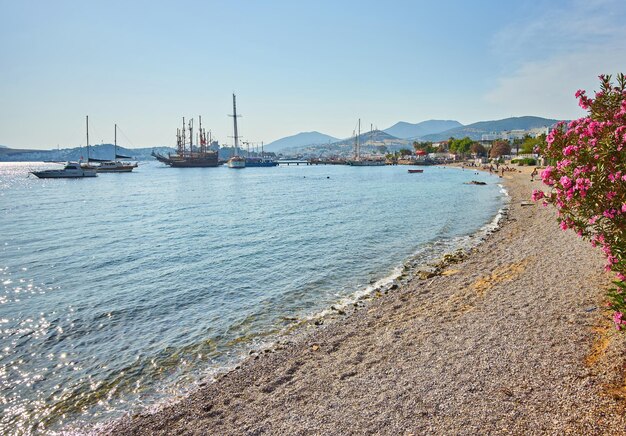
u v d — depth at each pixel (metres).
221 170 165.25
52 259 23.97
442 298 13.72
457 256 20.42
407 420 6.75
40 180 112.31
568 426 5.82
